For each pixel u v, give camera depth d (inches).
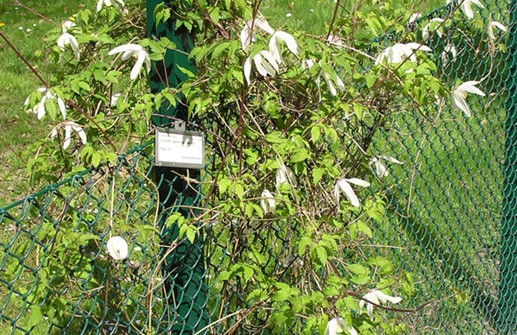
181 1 102.0
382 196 125.9
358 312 100.9
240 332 110.7
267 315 113.0
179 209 103.0
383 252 150.9
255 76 103.0
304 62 102.6
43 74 279.6
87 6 368.8
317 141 105.3
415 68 105.7
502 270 166.2
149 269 103.4
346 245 111.6
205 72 102.3
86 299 102.3
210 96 100.4
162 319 103.3
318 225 104.7
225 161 100.1
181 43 103.4
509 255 166.6
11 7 360.8
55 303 91.5
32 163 104.6
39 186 131.4
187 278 104.2
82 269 94.0
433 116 163.6
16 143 235.6
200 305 106.5
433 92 109.7
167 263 103.0
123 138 114.7
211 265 107.3
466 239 183.6
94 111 109.7
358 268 101.9
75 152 108.3
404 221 170.9
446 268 161.8
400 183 158.7
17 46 311.9
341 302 95.5
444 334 154.9
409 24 120.5
